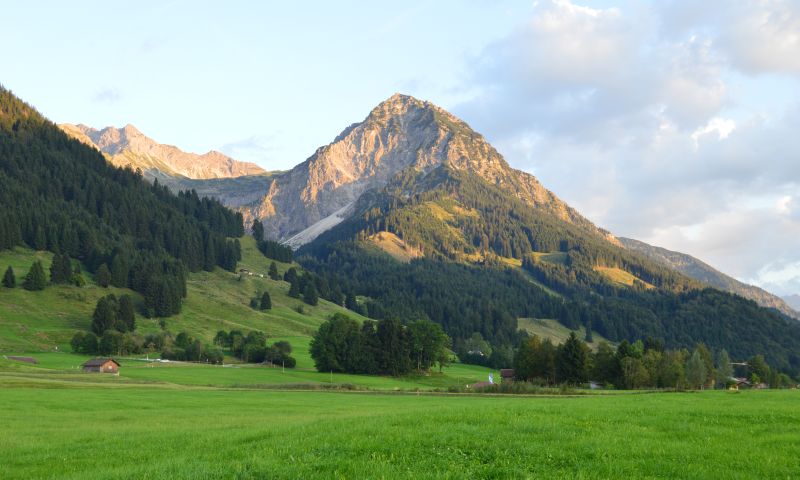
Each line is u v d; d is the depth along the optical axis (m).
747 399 52.19
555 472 19.19
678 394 69.31
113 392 79.38
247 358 181.62
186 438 29.89
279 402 68.94
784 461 20.78
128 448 27.77
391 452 21.78
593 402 48.69
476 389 99.94
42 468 23.52
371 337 168.62
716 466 19.97
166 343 190.88
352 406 62.22
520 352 147.38
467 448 22.48
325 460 20.55
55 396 68.44
